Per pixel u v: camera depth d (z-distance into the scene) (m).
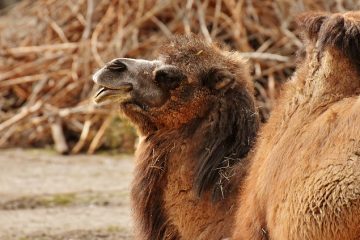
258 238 16.73
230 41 48.44
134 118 21.03
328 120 15.42
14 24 56.94
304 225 15.11
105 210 33.25
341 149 14.98
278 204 15.62
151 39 48.88
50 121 47.84
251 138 20.28
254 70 46.44
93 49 49.38
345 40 16.30
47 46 51.84
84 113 47.56
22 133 48.59
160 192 20.61
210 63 20.59
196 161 20.22
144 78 20.77
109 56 48.78
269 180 16.06
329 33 16.48
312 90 16.44
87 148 46.62
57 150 45.88
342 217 14.81
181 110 20.47
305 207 15.11
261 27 48.66
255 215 16.75
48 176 39.88
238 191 19.17
